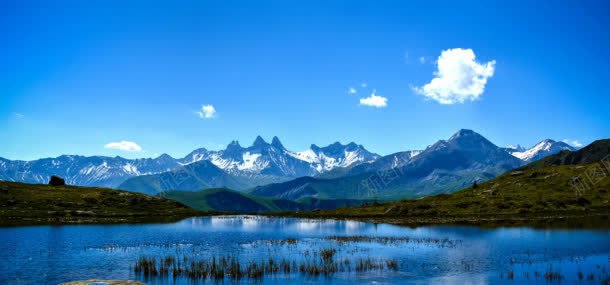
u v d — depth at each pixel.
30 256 69.94
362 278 54.84
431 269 60.47
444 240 90.44
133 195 194.88
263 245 84.94
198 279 53.72
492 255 71.38
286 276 55.66
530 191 195.62
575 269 60.19
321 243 87.69
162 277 54.84
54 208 154.38
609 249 76.88
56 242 86.38
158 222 142.62
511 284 51.88
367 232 110.75
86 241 88.62
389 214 171.75
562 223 123.69
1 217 131.25
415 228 120.12
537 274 57.06
